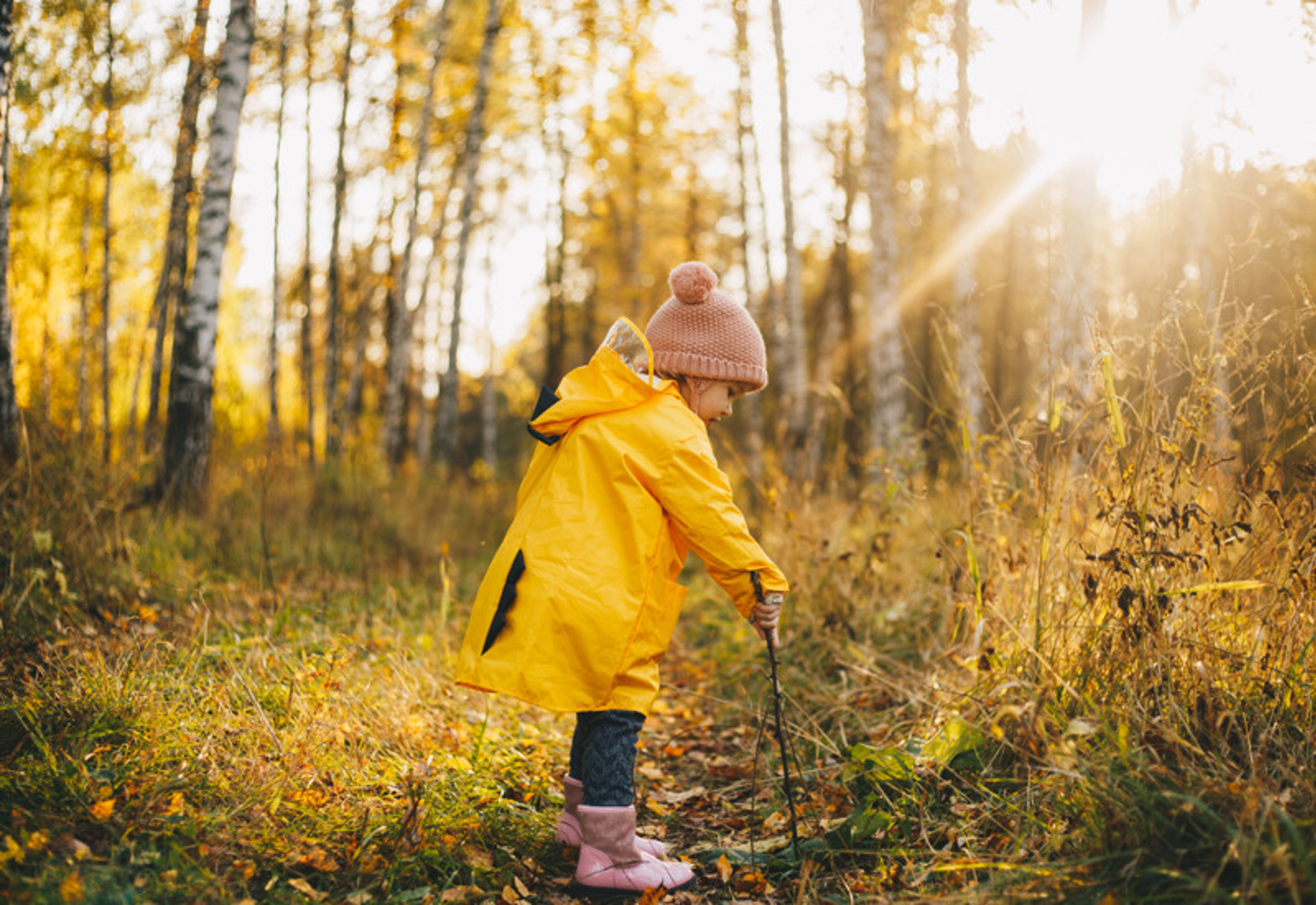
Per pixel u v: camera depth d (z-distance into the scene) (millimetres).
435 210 15203
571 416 2361
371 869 2156
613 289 19609
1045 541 2977
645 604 2254
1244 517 2730
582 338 20219
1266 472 2666
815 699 3693
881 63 9688
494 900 2170
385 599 5051
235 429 11648
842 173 15656
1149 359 2818
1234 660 2428
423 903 2068
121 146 8188
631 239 17578
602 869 2238
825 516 5191
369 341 19062
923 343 16172
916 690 3475
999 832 2354
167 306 8875
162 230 9695
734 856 2451
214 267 7051
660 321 2512
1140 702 2416
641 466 2270
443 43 12539
